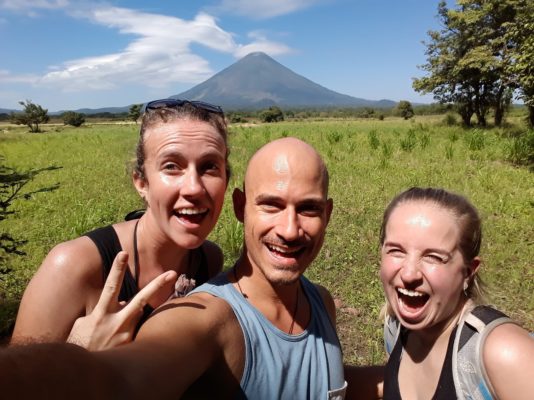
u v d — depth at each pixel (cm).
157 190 69
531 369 53
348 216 296
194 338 51
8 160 673
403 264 65
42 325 64
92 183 461
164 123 70
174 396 46
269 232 59
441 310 63
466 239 64
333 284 205
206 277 86
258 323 58
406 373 70
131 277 73
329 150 555
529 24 552
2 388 29
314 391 61
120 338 56
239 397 56
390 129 1094
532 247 237
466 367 58
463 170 434
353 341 163
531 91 573
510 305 180
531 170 443
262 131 1020
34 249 260
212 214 72
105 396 36
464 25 1023
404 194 70
